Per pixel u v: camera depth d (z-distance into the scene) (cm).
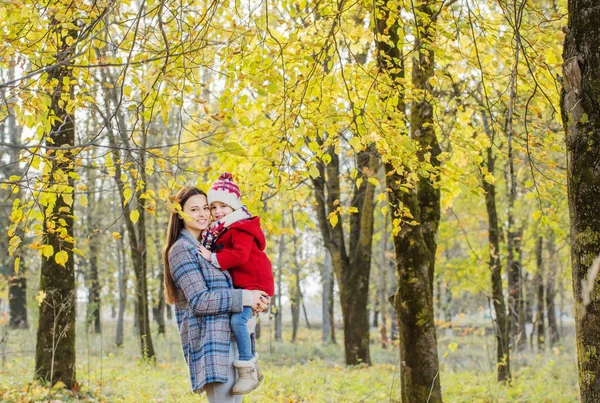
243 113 575
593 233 334
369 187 1427
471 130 676
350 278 1446
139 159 419
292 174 506
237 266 387
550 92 599
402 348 646
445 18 532
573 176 345
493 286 1231
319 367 1337
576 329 342
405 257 649
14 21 419
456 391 978
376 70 533
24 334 1602
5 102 401
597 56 338
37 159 450
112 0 412
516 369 1389
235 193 419
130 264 2636
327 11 557
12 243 462
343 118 508
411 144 501
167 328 2902
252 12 480
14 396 735
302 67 554
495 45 584
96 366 1185
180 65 459
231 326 363
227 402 359
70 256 830
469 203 1636
